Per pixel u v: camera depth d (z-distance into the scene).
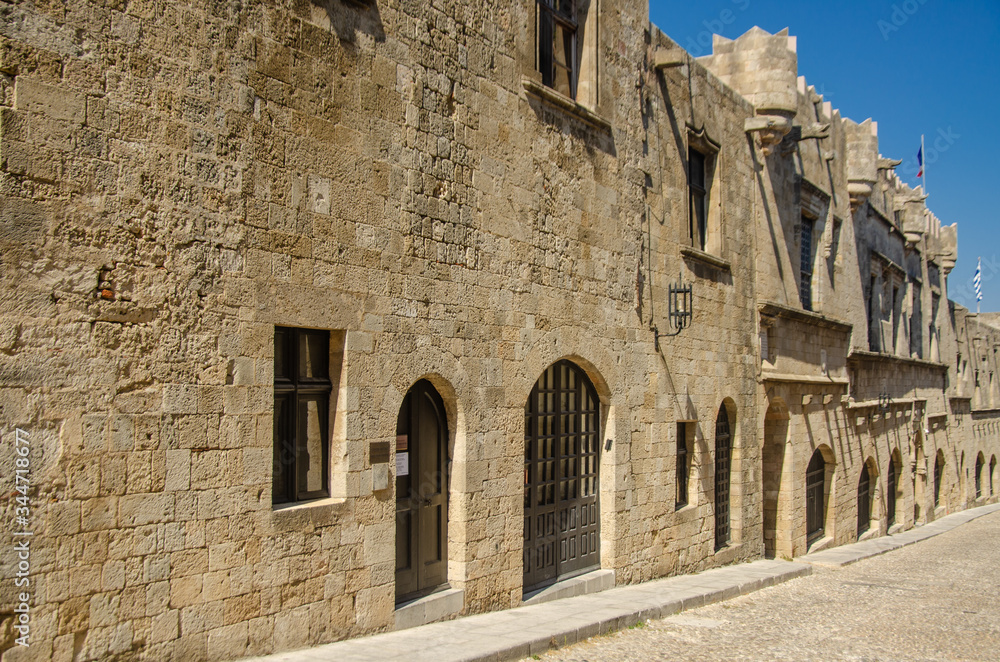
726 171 18.66
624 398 14.47
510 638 9.53
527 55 12.23
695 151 18.02
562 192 12.94
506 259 11.65
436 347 10.37
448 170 10.64
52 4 6.68
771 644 11.37
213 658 7.58
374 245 9.50
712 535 17.42
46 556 6.45
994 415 52.34
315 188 8.80
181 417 7.43
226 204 7.89
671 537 15.84
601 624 10.96
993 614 14.98
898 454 33.56
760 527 19.83
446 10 10.70
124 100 7.12
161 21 7.42
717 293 18.02
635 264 14.91
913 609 15.23
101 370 6.89
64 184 6.71
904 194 35.81
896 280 34.75
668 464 15.77
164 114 7.42
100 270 6.92
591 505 14.09
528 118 12.20
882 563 22.98
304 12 8.76
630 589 14.12
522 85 12.08
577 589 13.13
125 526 6.97
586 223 13.54
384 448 9.52
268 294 8.25
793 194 22.64
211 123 7.79
